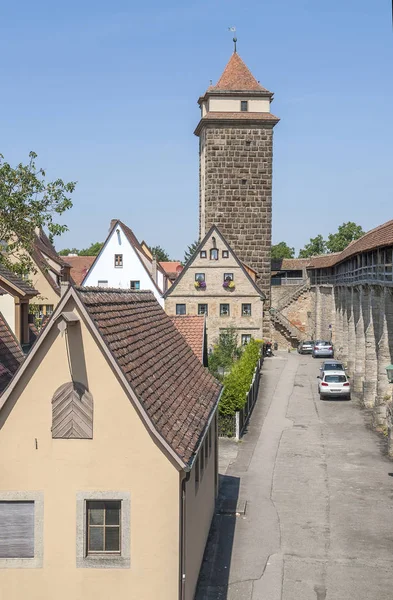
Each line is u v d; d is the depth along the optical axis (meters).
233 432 33.66
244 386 35.00
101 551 14.30
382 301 37.81
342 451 31.25
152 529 14.06
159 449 14.04
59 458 14.16
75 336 14.10
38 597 14.23
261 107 65.88
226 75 67.19
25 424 14.20
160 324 20.89
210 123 65.38
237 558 19.45
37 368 14.18
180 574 14.15
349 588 17.64
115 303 17.22
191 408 17.11
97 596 14.13
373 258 45.25
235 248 66.19
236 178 65.81
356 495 24.95
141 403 13.97
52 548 14.20
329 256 76.38
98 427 14.10
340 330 65.00
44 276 49.06
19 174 37.19
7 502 14.30
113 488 14.10
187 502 15.37
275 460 29.75
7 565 14.24
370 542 20.64
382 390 36.47
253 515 22.95
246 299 59.00
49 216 37.72
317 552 19.91
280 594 17.27
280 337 75.00
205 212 66.69
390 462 29.36
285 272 94.81
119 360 14.33
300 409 41.16
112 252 64.88
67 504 14.16
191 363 21.31
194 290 59.03
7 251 37.62
